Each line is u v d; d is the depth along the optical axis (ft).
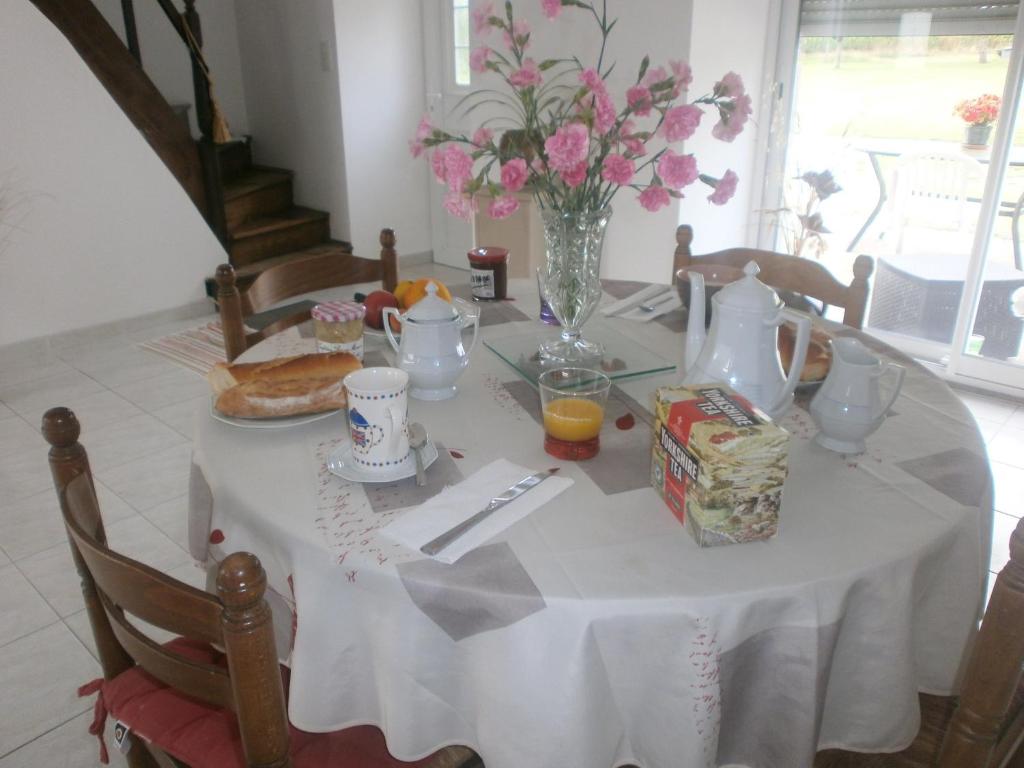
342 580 3.02
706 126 11.14
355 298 5.70
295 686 3.18
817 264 6.24
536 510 3.28
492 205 4.39
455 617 2.85
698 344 4.11
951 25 9.84
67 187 11.70
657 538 3.09
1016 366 10.24
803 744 2.95
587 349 4.90
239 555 2.33
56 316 11.97
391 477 3.50
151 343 12.37
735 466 2.89
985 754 2.73
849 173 11.36
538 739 2.85
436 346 4.28
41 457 8.93
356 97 15.06
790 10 11.14
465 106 15.06
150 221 12.73
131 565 2.55
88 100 11.66
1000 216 9.97
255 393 4.00
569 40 11.87
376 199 16.01
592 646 2.76
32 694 5.63
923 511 3.27
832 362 3.78
